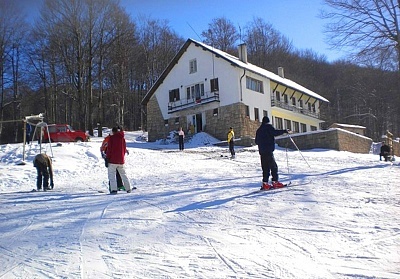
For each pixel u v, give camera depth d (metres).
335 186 9.20
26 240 5.89
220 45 69.88
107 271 4.36
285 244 5.07
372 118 67.19
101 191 10.91
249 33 83.75
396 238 5.12
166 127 43.12
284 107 44.94
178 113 42.19
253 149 28.22
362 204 7.11
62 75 52.44
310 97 52.97
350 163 17.45
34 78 53.66
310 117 51.59
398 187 8.88
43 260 4.88
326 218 6.23
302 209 6.93
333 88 78.69
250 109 39.38
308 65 86.50
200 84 40.75
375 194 8.03
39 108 58.44
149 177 14.05
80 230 6.29
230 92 38.53
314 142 30.03
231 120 38.25
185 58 41.88
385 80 31.45
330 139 29.33
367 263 4.31
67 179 15.57
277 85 45.25
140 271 4.31
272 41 84.44
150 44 70.31
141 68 69.88
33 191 11.99
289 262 4.42
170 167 17.80
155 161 20.55
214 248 5.01
